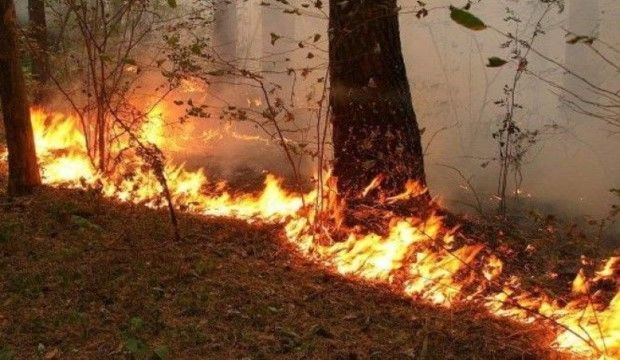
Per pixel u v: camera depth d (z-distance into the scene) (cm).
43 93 934
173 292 445
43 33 893
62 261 479
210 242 545
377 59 583
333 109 603
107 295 432
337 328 417
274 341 395
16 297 422
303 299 455
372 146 590
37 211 575
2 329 387
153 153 552
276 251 545
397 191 595
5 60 598
